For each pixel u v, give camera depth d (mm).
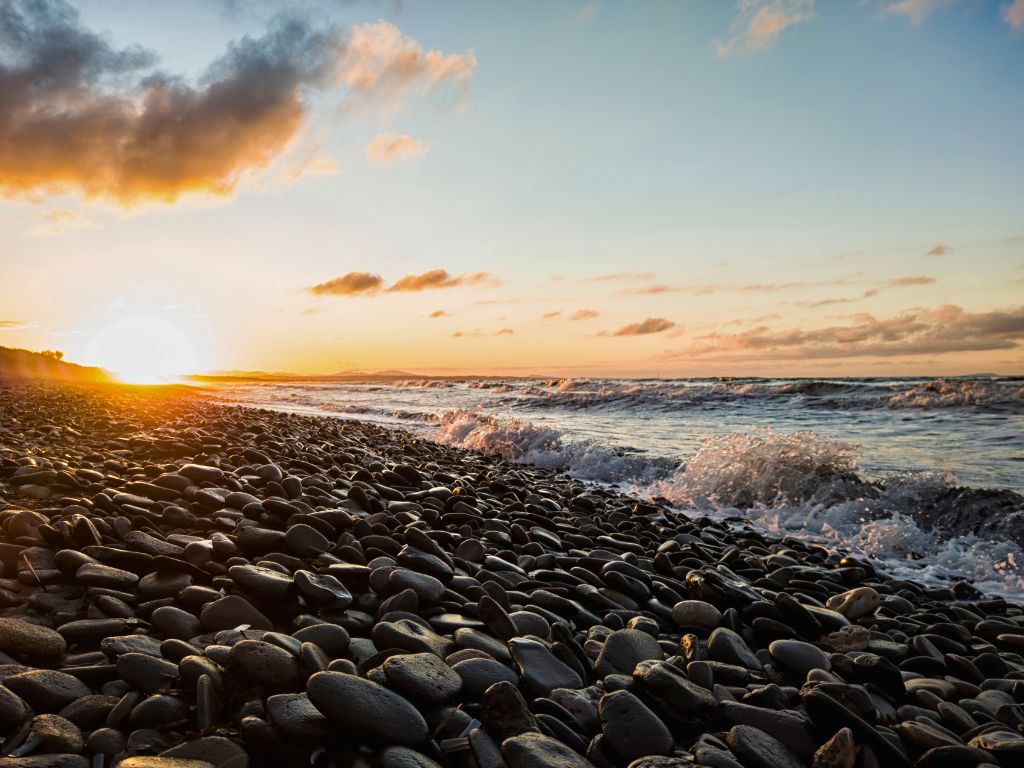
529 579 3557
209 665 1938
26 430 8180
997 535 6348
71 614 2299
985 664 3135
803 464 8320
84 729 1685
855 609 3795
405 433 16766
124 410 14961
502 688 1920
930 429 14969
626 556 4258
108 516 3461
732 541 6129
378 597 2770
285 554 3096
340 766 1619
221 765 1562
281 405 31047
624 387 29344
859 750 1964
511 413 23484
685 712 2109
